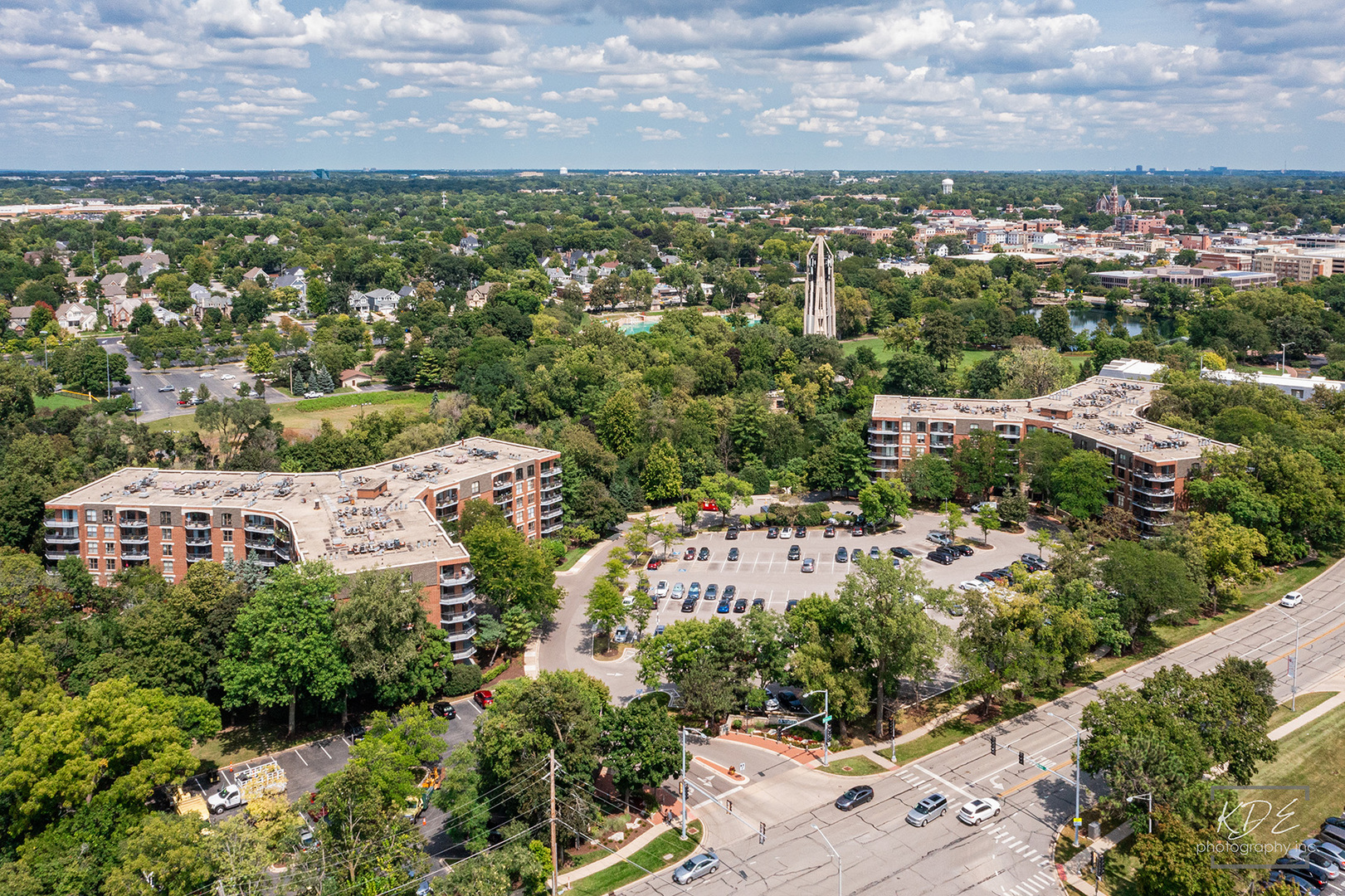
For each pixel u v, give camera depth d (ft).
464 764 416.67
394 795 401.90
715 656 511.81
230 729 522.06
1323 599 651.66
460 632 563.48
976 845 414.21
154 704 449.89
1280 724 503.20
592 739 424.87
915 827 426.92
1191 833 370.94
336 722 529.45
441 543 582.76
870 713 530.68
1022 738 499.92
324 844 383.24
